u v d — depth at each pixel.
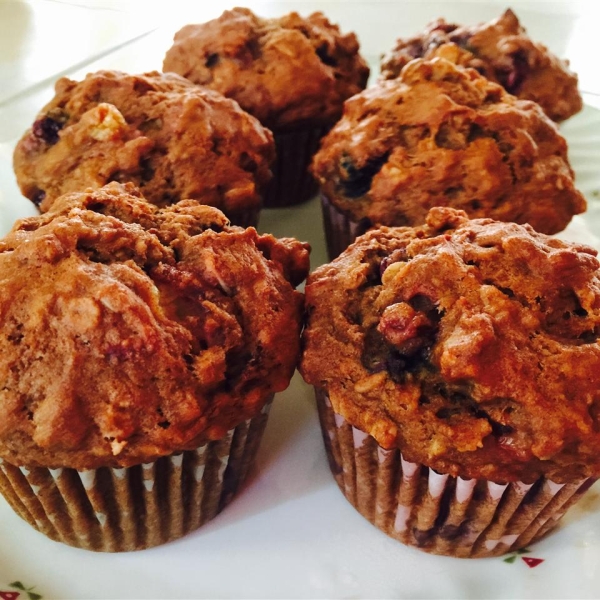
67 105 0.26
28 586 0.19
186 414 0.17
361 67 0.34
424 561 0.20
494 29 0.33
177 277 0.18
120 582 0.19
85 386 0.16
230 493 0.21
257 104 0.31
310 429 0.24
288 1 0.50
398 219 0.26
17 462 0.17
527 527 0.20
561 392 0.17
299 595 0.19
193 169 0.26
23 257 0.17
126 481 0.18
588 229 0.32
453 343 0.17
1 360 0.17
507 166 0.25
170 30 0.44
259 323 0.19
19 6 0.47
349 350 0.19
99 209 0.19
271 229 0.33
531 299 0.18
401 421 0.18
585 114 0.38
